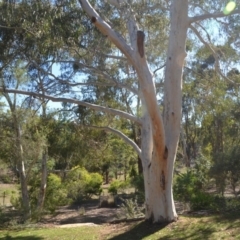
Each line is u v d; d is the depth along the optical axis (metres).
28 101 14.94
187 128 31.92
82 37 12.04
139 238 10.76
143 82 10.05
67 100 11.60
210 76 15.30
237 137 22.41
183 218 11.95
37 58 11.52
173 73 11.29
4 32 10.94
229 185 17.92
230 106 15.78
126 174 43.34
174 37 11.25
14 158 19.72
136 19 12.56
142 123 12.12
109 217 19.38
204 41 12.95
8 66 11.97
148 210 11.90
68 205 25.83
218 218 11.70
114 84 13.07
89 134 18.19
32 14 10.79
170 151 11.34
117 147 28.97
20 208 17.52
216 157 15.89
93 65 12.60
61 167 26.38
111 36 10.12
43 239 11.93
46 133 18.42
